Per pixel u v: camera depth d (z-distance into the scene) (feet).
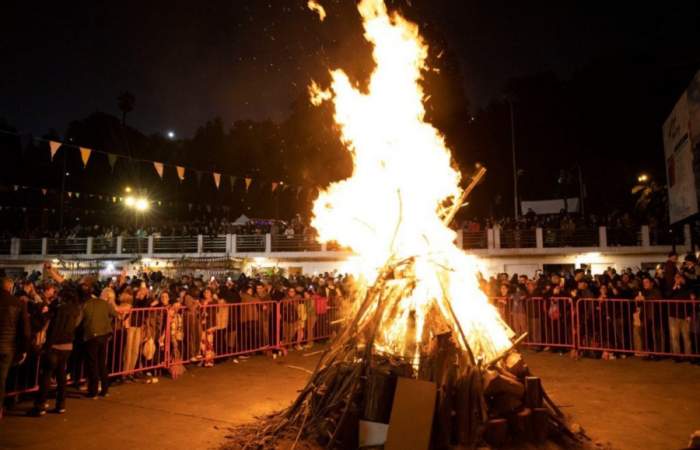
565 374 31.83
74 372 27.68
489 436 18.10
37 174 110.52
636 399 25.77
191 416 23.08
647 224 83.10
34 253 108.78
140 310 30.81
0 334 21.39
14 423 21.93
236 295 38.83
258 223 104.78
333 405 19.16
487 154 118.62
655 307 36.42
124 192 121.39
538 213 102.89
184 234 104.42
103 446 19.27
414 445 16.97
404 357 19.70
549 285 42.42
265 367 34.65
